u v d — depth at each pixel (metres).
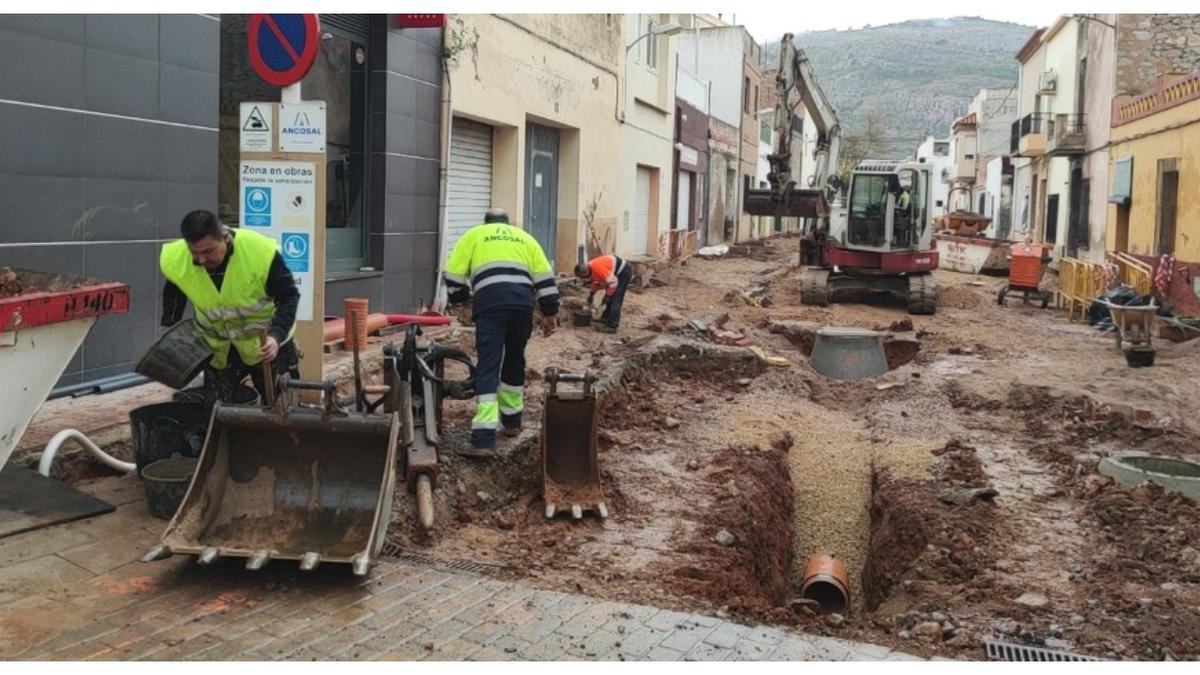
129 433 6.97
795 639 4.74
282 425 5.34
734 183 41.31
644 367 11.59
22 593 4.70
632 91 24.39
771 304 20.61
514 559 5.72
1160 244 20.78
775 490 8.20
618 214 23.67
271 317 5.83
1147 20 25.33
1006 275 30.64
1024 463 8.73
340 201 12.52
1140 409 9.96
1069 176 31.05
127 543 5.38
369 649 4.38
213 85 9.43
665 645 4.57
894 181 20.39
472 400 8.78
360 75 12.60
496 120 15.84
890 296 22.33
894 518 7.48
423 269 13.87
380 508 5.00
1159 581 5.89
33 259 7.66
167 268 5.66
